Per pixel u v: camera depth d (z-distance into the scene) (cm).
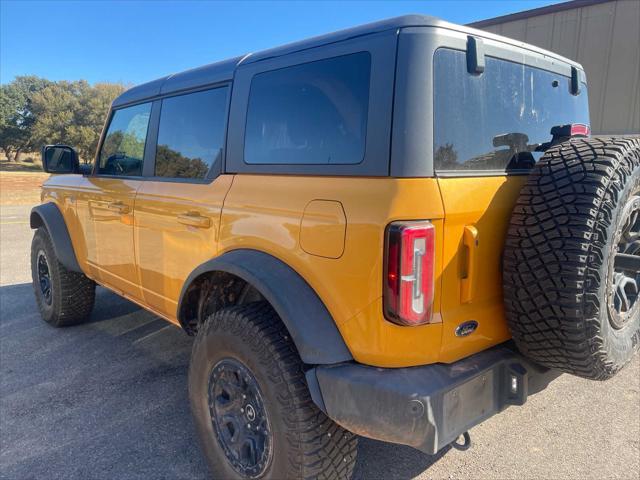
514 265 197
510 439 303
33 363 419
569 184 192
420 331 193
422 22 198
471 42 211
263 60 257
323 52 224
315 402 205
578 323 186
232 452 245
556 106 277
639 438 300
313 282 213
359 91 207
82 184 420
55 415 337
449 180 196
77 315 488
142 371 402
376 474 275
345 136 211
